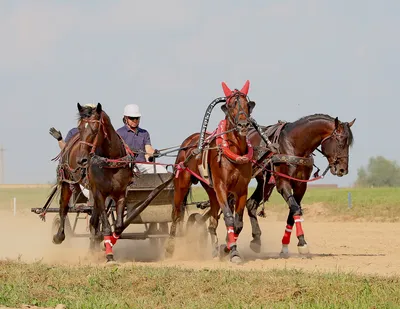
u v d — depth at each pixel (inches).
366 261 641.0
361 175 4867.1
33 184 2598.4
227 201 617.0
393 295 439.8
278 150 649.6
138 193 677.3
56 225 772.6
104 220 625.0
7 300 440.1
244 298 440.5
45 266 556.4
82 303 427.5
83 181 656.4
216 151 613.9
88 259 674.2
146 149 713.0
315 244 852.6
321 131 657.6
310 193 2162.9
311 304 425.1
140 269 530.3
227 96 607.8
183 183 676.1
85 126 606.5
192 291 459.8
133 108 712.4
